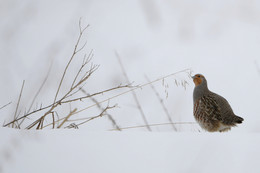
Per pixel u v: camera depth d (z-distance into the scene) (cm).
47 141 656
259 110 1719
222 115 1418
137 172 567
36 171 548
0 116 1240
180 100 1161
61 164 573
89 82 1784
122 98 1580
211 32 1661
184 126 1378
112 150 636
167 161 605
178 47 3048
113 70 2197
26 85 1235
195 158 614
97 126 1307
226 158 617
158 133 741
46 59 1113
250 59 2764
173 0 1225
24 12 949
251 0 1466
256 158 618
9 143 622
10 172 539
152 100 1528
